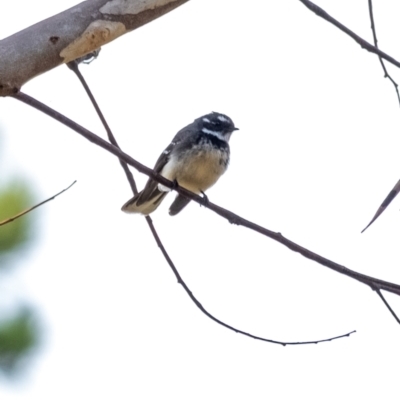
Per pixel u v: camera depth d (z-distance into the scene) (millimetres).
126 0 7832
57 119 7488
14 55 7355
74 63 9086
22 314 7816
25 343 7594
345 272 8453
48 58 7570
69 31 7633
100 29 7750
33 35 7520
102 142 7816
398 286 8477
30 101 7320
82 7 7801
